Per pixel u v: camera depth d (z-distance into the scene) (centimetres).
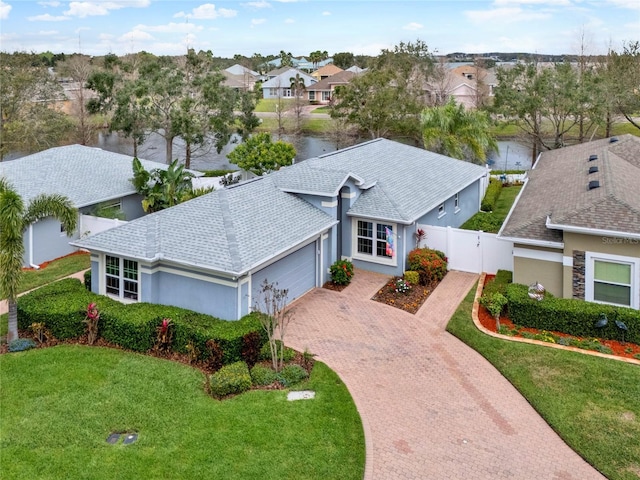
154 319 1517
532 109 4516
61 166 2852
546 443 1112
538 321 1617
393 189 2298
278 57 17675
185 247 1670
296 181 2147
